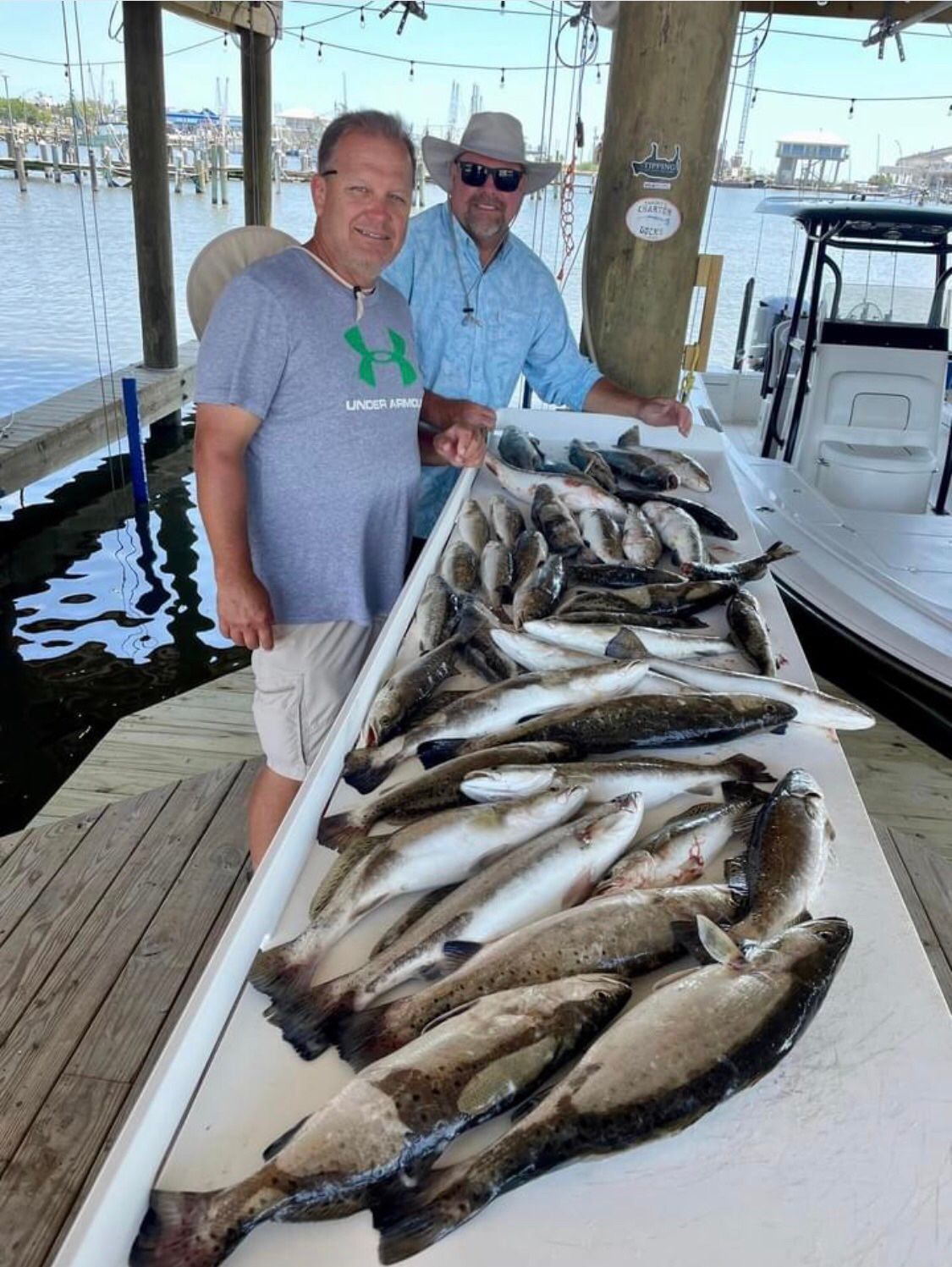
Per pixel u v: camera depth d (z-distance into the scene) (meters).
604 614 2.15
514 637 1.89
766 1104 1.00
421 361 3.26
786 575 3.92
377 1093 0.93
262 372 2.00
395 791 1.46
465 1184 0.88
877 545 4.13
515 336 3.29
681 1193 0.91
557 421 3.63
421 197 6.31
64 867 2.85
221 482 2.02
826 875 1.36
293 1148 0.89
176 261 18.33
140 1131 0.87
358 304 2.12
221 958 1.08
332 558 2.22
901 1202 0.91
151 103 9.20
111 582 6.84
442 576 2.36
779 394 5.73
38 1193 1.92
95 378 11.21
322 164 2.03
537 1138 0.92
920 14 5.25
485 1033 1.00
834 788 1.59
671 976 1.09
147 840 2.98
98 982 2.45
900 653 3.53
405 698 1.72
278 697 2.33
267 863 1.24
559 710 1.69
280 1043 1.06
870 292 5.80
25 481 7.55
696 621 2.24
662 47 3.42
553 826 1.37
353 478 2.16
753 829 1.40
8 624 6.21
